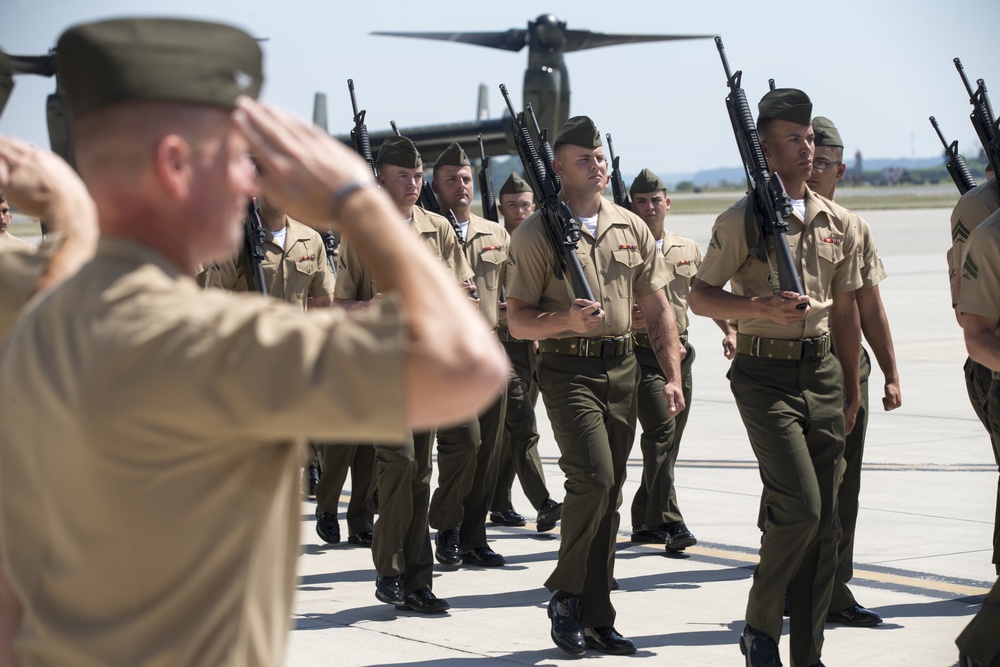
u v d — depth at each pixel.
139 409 1.73
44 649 1.91
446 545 8.16
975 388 6.59
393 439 1.73
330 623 6.68
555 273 6.28
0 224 4.70
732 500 9.89
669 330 6.55
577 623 6.05
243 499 1.83
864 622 6.57
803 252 5.93
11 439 1.90
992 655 5.08
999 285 5.07
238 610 1.85
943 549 8.16
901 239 55.75
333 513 9.02
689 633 6.48
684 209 104.25
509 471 9.56
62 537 1.84
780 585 5.50
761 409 5.70
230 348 1.73
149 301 1.78
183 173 1.82
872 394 15.36
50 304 1.87
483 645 6.26
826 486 5.73
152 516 1.78
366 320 1.73
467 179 9.34
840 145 7.70
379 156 7.68
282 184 1.83
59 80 1.85
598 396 6.24
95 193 1.86
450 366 1.72
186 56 1.81
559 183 6.36
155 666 1.83
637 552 8.50
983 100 6.73
